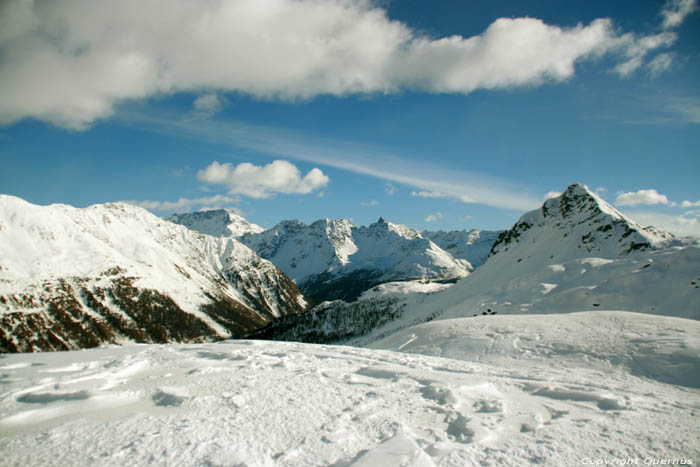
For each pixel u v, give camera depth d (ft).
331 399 43.11
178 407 40.65
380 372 55.98
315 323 624.18
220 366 59.47
